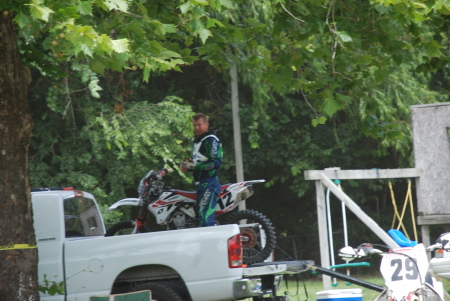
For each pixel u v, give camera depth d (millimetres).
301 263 25188
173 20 26500
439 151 40281
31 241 20469
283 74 26922
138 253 24203
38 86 56969
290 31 27312
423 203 40562
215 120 66938
